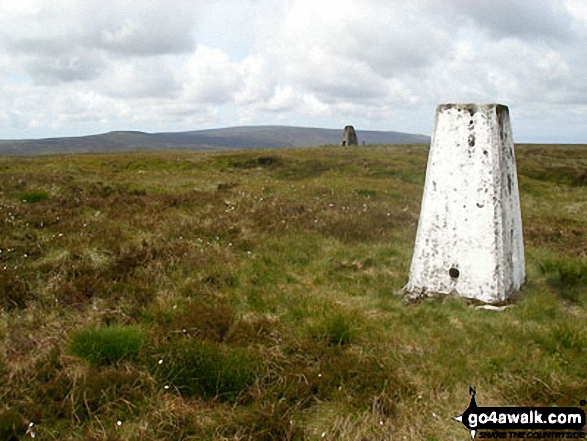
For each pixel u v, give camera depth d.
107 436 3.73
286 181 23.52
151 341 5.20
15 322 5.65
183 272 7.79
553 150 45.53
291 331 5.86
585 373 4.88
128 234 9.72
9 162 30.77
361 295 7.29
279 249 9.37
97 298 6.50
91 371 4.58
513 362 5.11
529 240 11.29
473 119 6.61
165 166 30.33
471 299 6.74
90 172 24.55
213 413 4.17
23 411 4.04
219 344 5.34
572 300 6.96
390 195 17.61
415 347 5.51
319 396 4.51
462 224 6.77
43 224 10.29
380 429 4.02
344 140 52.97
